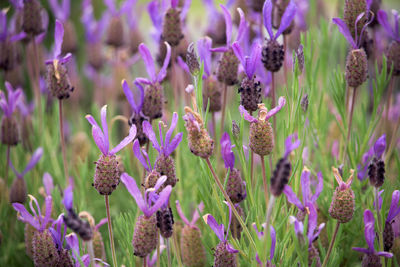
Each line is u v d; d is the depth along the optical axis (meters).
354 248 1.01
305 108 1.04
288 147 0.94
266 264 0.99
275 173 0.94
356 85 1.06
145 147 1.06
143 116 1.05
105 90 1.65
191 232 1.04
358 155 1.10
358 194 1.09
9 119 1.15
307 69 1.12
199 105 1.02
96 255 1.06
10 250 1.15
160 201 0.97
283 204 1.07
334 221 1.08
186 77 1.19
